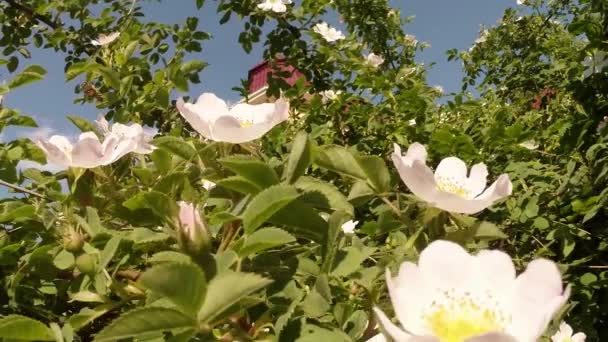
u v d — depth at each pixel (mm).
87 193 334
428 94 880
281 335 230
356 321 257
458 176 321
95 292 297
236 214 276
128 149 335
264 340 233
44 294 340
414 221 281
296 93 861
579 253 617
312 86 961
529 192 609
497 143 677
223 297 204
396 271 259
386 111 805
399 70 945
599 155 645
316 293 241
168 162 349
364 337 255
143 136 340
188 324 203
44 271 317
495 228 258
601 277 559
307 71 986
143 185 357
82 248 298
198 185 366
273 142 685
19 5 936
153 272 196
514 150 693
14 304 318
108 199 341
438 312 216
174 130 500
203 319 204
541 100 1107
